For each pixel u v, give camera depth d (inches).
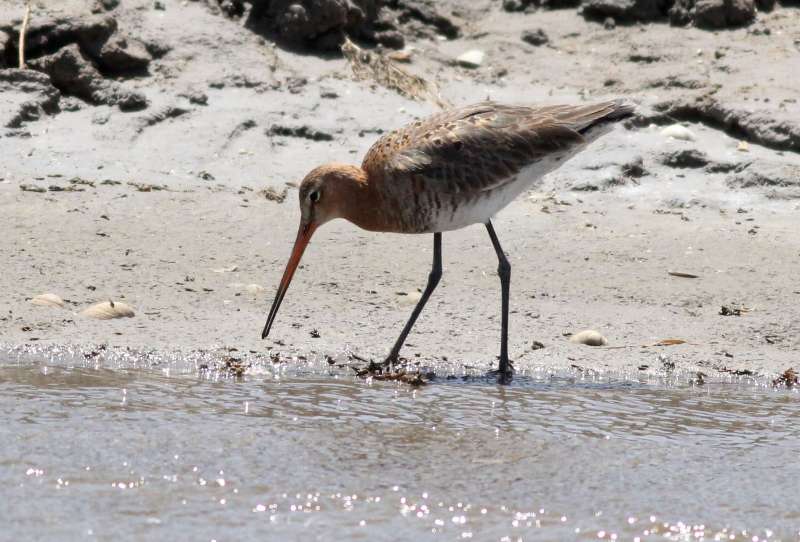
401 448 376.8
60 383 427.5
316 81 737.0
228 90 722.2
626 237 616.1
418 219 480.1
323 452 370.6
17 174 636.1
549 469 363.3
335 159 676.1
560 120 492.1
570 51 790.5
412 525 320.5
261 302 527.5
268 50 755.4
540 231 621.6
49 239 571.5
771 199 665.6
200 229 598.5
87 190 628.1
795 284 563.8
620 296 550.0
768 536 320.2
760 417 421.4
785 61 761.0
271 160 676.1
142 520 319.0
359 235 611.2
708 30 798.5
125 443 371.6
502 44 797.2
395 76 750.5
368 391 436.8
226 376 446.0
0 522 315.3
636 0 808.3
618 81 756.0
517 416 413.4
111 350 467.5
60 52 708.7
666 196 666.2
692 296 550.6
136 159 664.4
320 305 527.8
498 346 494.9
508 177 481.4
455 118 489.4
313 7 761.0
